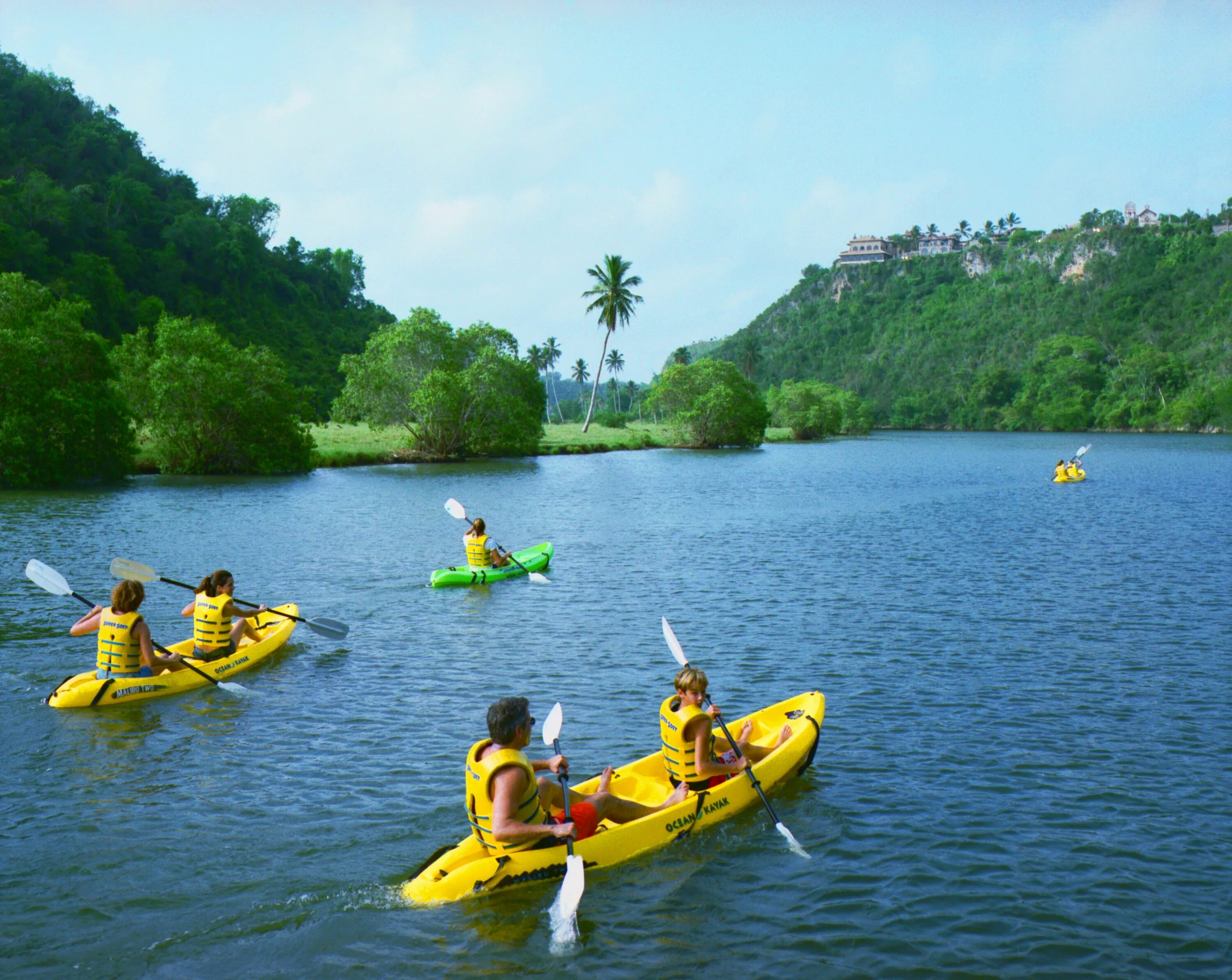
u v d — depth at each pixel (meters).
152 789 7.67
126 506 29.92
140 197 120.88
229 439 45.12
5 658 11.55
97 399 38.19
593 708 9.93
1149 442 107.88
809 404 114.94
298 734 9.04
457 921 5.71
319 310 135.38
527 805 6.02
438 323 60.28
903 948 5.46
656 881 6.25
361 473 47.44
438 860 6.13
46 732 9.02
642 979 5.15
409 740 8.86
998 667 11.54
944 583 17.23
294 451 47.22
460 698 10.23
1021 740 8.92
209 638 10.98
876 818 7.22
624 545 22.48
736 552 21.25
